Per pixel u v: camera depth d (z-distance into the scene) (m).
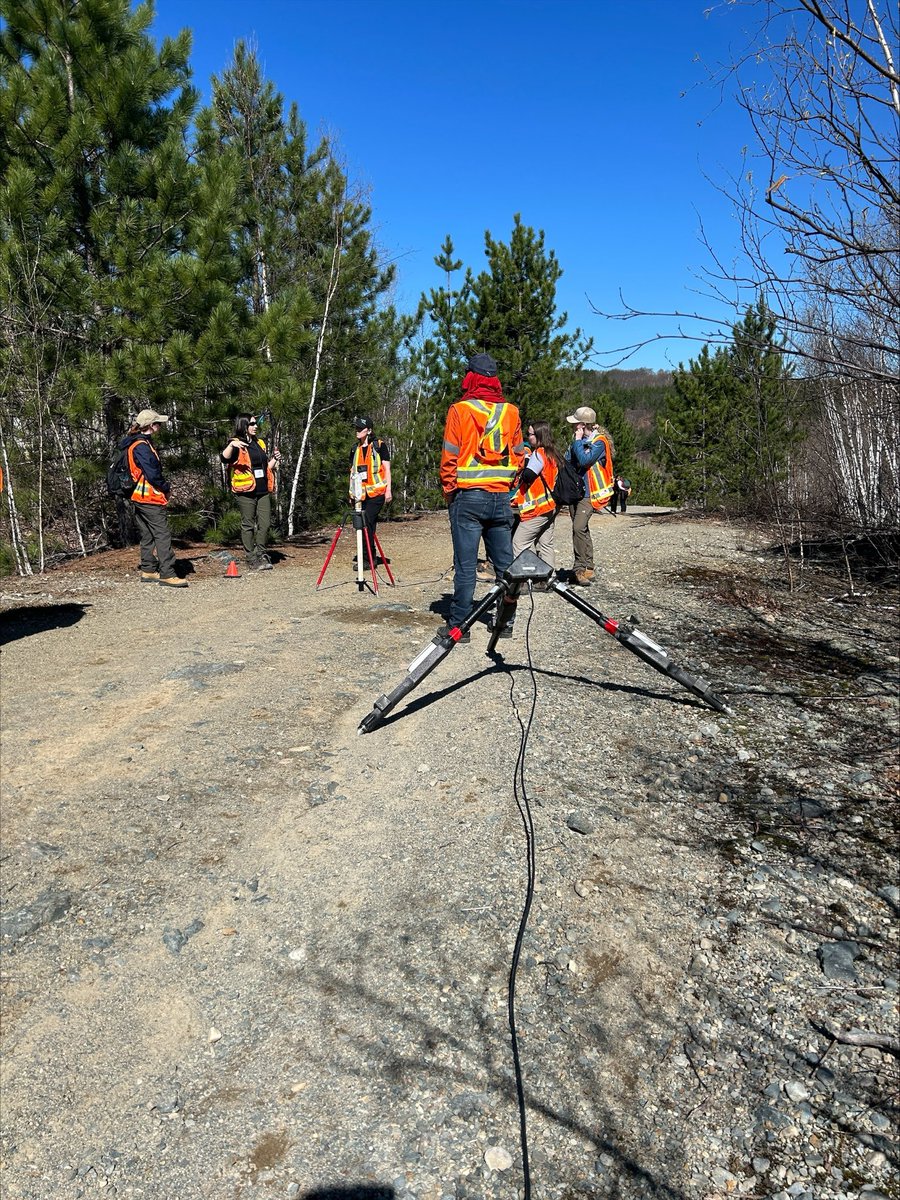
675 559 11.07
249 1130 2.41
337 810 4.05
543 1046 2.70
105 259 11.07
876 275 3.16
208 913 3.31
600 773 4.41
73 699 5.55
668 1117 2.47
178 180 10.87
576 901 3.37
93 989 2.92
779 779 4.45
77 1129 2.42
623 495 23.44
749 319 3.27
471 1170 2.30
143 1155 2.34
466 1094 2.53
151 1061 2.65
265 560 10.91
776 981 2.99
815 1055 2.68
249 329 11.61
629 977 3.00
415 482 19.77
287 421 14.78
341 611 8.04
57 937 3.17
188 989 2.93
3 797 4.17
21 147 10.48
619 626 5.00
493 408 5.47
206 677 5.95
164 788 4.26
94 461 11.54
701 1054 2.69
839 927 3.29
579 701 5.36
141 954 3.09
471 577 5.71
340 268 15.09
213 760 4.58
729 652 6.80
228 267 11.26
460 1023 2.79
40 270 10.47
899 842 3.89
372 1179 2.27
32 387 10.70
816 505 11.14
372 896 3.40
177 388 10.84
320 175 15.05
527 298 20.31
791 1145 2.38
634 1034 2.76
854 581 10.07
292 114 14.99
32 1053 2.67
